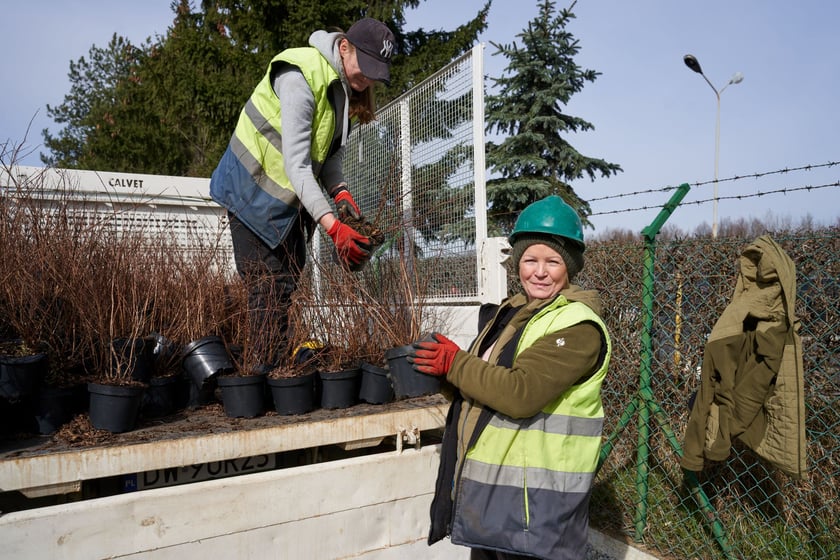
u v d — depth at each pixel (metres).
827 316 3.07
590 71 14.26
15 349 2.44
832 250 3.06
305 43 10.02
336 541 2.40
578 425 1.81
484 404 1.76
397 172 4.32
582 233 2.00
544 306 1.91
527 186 13.27
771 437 2.63
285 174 2.92
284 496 2.30
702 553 3.23
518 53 14.05
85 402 2.61
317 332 3.20
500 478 1.79
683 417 3.72
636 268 3.87
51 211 3.20
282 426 2.51
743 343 2.73
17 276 2.61
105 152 14.65
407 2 11.33
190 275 3.29
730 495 3.53
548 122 13.66
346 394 2.88
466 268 3.97
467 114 3.87
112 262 2.95
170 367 2.89
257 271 3.03
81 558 1.97
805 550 3.09
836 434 3.10
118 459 2.19
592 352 1.77
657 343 3.76
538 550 1.71
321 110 2.95
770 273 2.69
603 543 3.49
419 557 2.60
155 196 4.70
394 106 4.64
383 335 3.09
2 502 2.34
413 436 2.70
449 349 1.85
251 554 2.23
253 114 2.95
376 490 2.50
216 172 3.12
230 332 3.32
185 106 11.80
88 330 2.59
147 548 2.07
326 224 2.76
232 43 11.15
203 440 2.35
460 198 3.97
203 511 2.15
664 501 3.69
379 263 3.53
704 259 3.54
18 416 2.39
